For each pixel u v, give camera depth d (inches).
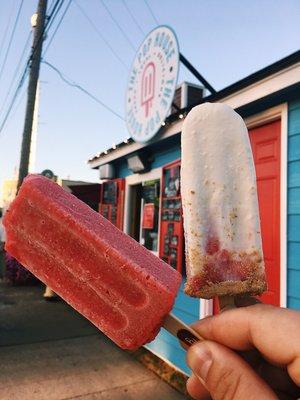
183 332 6.5
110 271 6.5
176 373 25.7
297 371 5.8
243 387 6.0
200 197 6.9
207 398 7.6
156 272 6.6
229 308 6.9
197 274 6.8
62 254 6.7
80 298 6.7
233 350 6.6
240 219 6.9
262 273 6.8
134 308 6.4
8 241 6.9
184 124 7.1
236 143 7.0
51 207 6.7
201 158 7.0
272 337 6.0
